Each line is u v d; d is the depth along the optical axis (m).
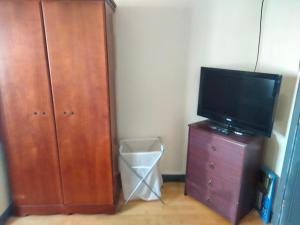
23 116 1.91
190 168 2.32
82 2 1.71
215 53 2.34
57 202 2.13
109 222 2.07
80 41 1.79
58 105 1.90
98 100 1.91
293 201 1.82
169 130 2.57
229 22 2.26
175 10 2.24
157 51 2.34
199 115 2.39
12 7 1.71
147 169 2.25
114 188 2.18
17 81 1.84
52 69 1.83
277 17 2.05
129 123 2.53
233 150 1.91
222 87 2.12
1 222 2.00
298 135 1.73
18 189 2.07
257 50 2.32
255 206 2.24
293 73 1.86
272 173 2.04
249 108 1.95
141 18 2.25
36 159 2.01
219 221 2.10
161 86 2.44
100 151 2.02
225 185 2.03
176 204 2.31
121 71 2.38
